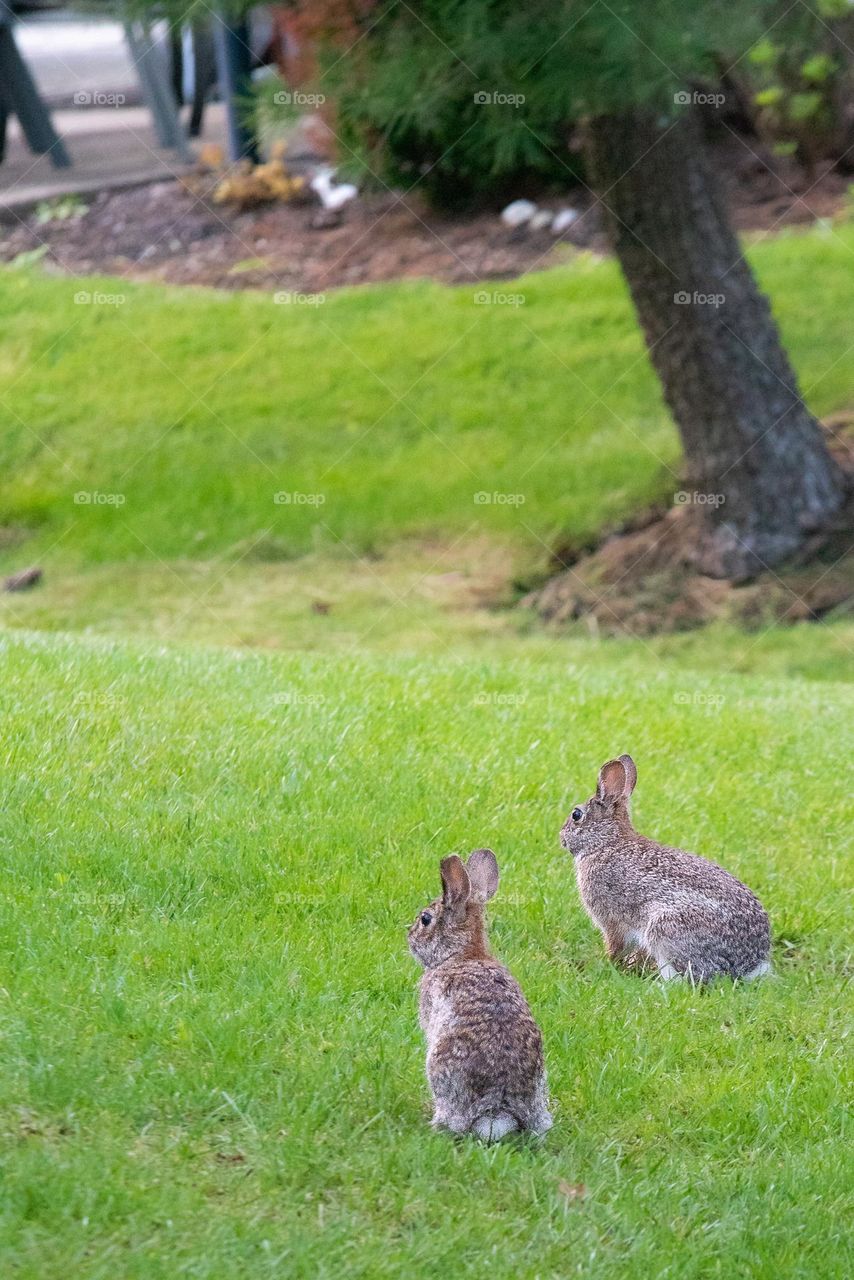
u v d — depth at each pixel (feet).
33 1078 20.13
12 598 74.90
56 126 109.19
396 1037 23.22
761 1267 18.60
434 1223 18.49
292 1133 19.94
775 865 32.78
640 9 49.98
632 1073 23.02
